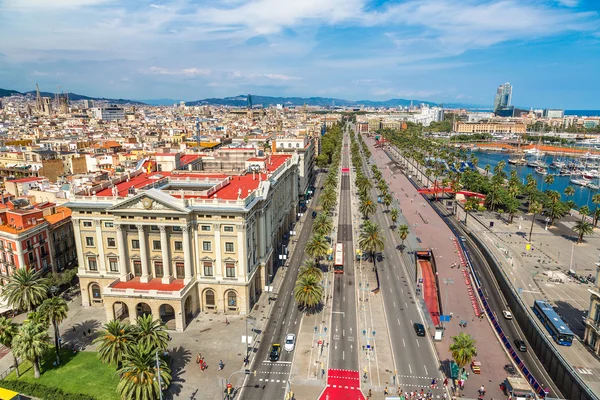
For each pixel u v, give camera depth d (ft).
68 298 421.18
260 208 422.00
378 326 379.14
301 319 387.75
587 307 419.74
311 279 382.01
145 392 244.83
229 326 371.15
